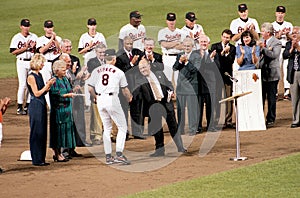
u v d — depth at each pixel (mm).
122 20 95625
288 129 48594
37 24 95500
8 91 66000
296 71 48000
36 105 40094
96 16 98375
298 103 48688
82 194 34281
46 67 51469
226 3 102812
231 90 49094
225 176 36469
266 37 50156
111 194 34125
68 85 41344
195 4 102812
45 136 40406
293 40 47656
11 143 46719
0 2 107250
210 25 92125
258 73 48219
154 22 93625
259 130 48531
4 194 34531
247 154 41656
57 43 52281
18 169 39500
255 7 99062
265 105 55344
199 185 34906
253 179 35688
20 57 56969
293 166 37938
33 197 33969
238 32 57500
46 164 40500
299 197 32438
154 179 36875
